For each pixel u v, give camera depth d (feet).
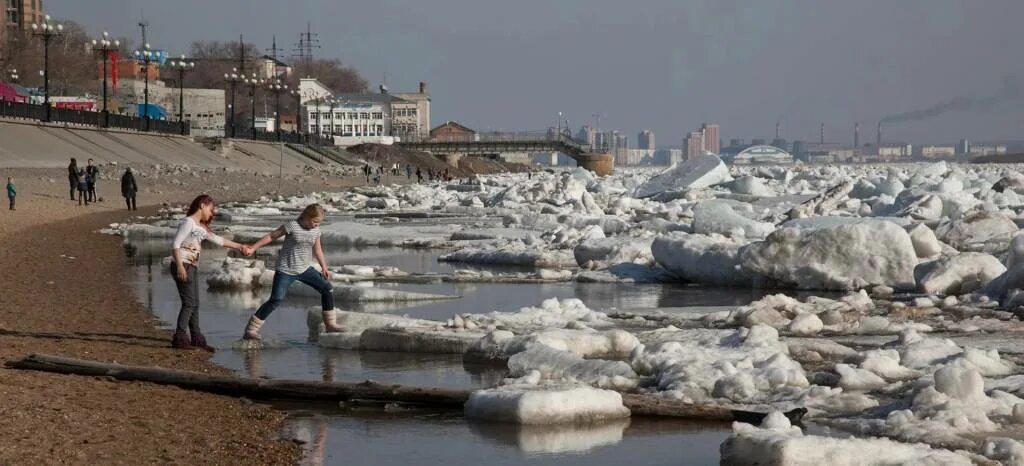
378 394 68.85
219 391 71.97
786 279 134.41
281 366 82.89
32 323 101.45
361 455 56.59
